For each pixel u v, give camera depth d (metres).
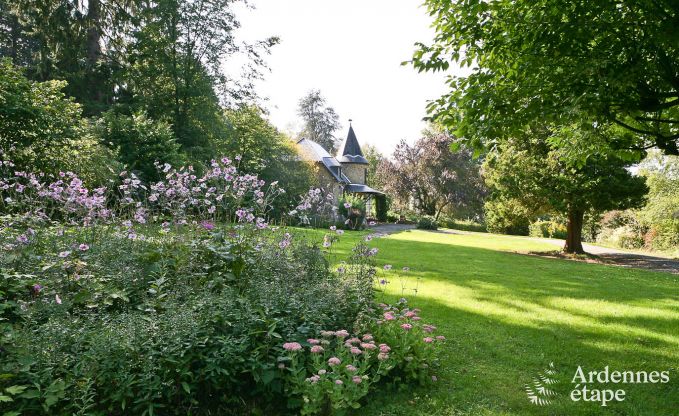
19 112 11.53
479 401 3.61
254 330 3.38
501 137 4.77
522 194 16.50
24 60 25.78
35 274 4.01
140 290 4.15
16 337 2.89
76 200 5.07
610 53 4.12
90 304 3.70
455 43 4.84
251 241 5.28
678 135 4.75
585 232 31.09
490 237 26.66
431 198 40.88
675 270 13.65
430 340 3.85
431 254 13.91
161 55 21.50
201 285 4.30
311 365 3.34
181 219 5.29
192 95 22.06
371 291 4.91
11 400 2.43
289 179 28.39
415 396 3.61
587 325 5.89
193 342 3.10
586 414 3.47
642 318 6.36
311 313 3.80
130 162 16.20
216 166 5.83
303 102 59.22
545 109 4.34
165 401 3.05
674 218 22.27
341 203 25.53
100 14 21.73
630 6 3.86
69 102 13.72
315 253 5.69
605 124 5.52
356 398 3.10
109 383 2.87
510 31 4.40
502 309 6.60
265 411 3.21
